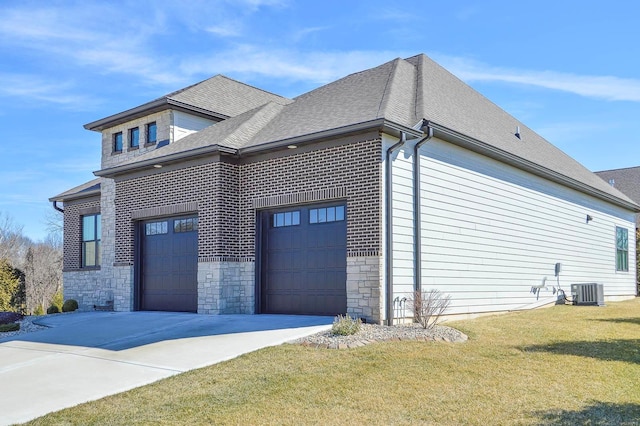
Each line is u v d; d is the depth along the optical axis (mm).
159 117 18422
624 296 24516
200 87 20000
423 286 12578
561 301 18812
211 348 9539
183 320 12938
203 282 14188
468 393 7039
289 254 13664
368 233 11734
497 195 15641
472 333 10938
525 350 9477
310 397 6867
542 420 6137
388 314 11562
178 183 15164
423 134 12578
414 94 15031
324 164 12711
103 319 14258
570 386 7410
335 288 12680
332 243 12820
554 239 18641
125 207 16766
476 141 14102
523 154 16625
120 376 8078
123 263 16609
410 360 8508
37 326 14125
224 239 14031
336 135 12219
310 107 15820
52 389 7562
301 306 13305
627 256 25234
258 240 14164
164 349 9695
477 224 14695
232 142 14430
